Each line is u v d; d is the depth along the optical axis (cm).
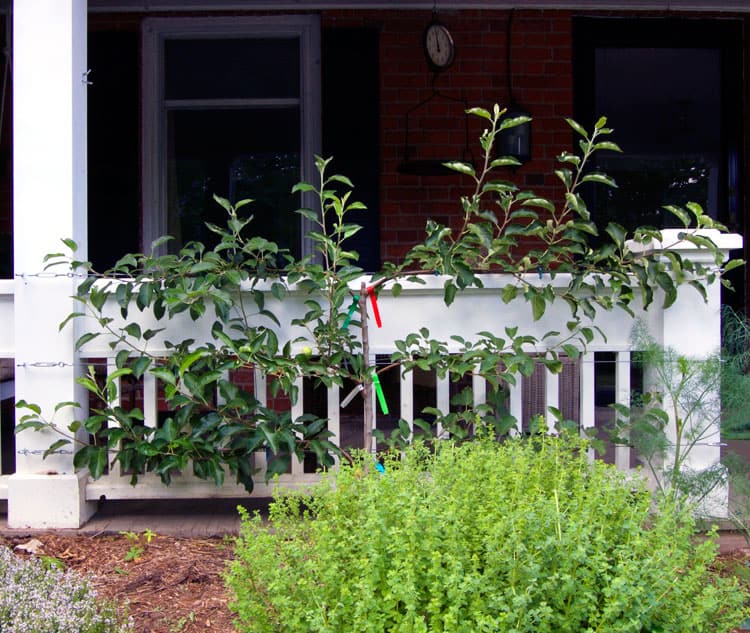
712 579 278
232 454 344
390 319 358
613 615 184
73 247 335
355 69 588
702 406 330
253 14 596
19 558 278
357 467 241
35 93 349
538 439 272
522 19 591
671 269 339
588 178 324
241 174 614
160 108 609
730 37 614
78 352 354
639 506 227
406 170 571
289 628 200
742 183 616
